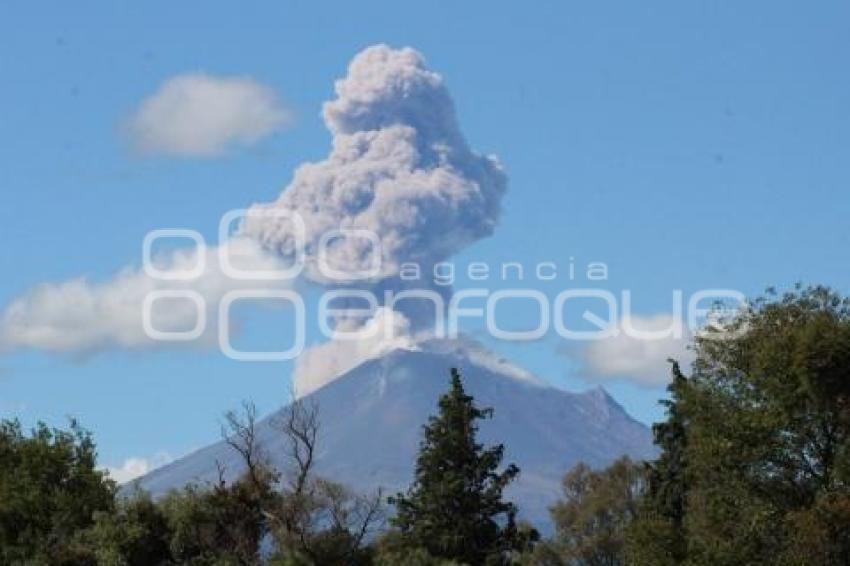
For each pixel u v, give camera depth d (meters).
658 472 143.00
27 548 126.62
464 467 146.25
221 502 124.25
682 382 104.56
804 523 92.12
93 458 137.62
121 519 127.00
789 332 98.56
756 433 97.44
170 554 125.56
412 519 144.88
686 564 99.31
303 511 116.62
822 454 97.81
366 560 118.00
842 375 95.31
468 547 142.38
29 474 134.25
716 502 99.62
